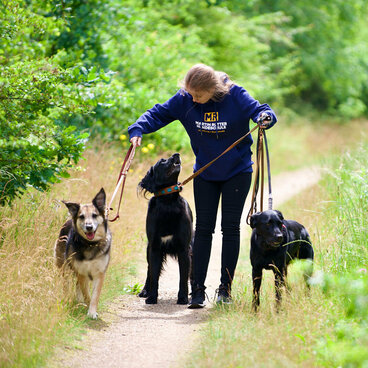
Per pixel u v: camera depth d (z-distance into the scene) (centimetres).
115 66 2161
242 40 3531
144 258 1397
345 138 3931
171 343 825
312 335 741
